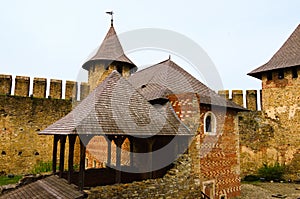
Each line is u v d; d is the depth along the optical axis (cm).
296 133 1791
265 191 1441
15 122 1764
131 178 1014
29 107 1809
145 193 836
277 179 1783
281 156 1841
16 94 1792
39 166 1780
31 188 895
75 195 702
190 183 984
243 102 2008
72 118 848
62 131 769
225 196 1191
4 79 1769
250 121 1928
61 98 1909
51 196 739
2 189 1053
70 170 820
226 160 1225
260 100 2042
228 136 1260
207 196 1036
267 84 1962
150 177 982
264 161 1883
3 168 1698
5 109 1750
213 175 1143
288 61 1839
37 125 1814
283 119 1858
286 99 1855
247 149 1877
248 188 1514
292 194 1379
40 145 1808
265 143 1903
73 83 1941
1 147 1712
